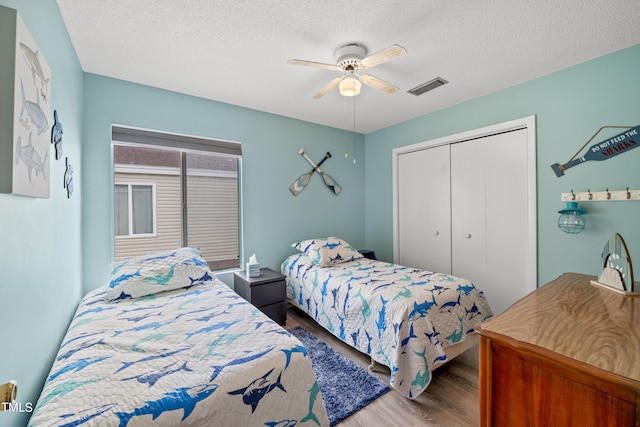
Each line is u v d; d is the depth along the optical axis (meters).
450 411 1.60
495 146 2.72
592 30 1.74
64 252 1.50
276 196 3.26
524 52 1.99
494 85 2.52
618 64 1.98
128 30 1.70
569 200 2.22
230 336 1.26
